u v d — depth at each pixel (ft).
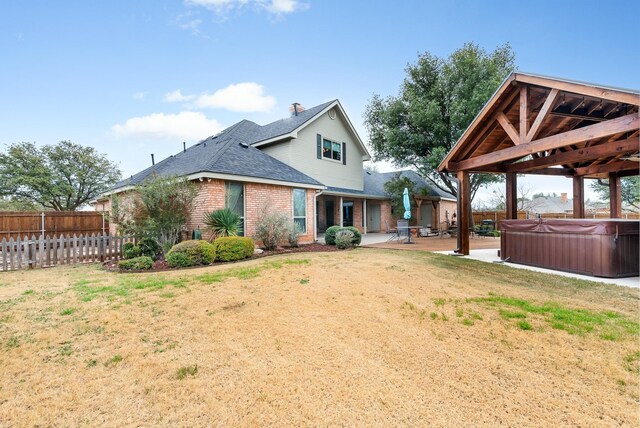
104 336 11.42
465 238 31.07
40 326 12.36
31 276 22.31
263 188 38.83
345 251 34.30
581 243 21.56
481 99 50.75
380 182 77.36
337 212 59.31
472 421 6.73
